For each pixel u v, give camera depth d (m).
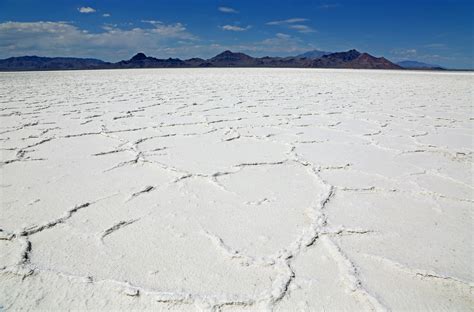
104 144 2.82
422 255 1.25
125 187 1.88
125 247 1.29
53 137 3.05
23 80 11.34
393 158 2.54
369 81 12.28
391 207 1.67
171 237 1.36
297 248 1.28
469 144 2.97
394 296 1.03
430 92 8.08
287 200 1.74
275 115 4.48
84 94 6.89
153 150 2.66
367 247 1.30
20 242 1.30
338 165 2.33
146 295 1.02
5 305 0.98
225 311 0.97
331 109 5.11
